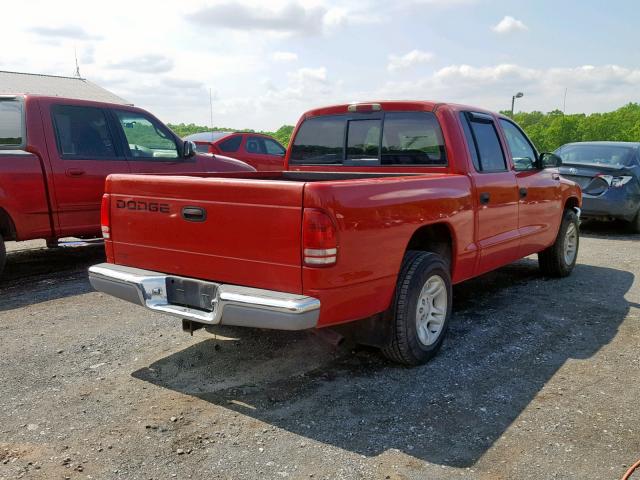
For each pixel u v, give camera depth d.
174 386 3.72
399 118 4.94
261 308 3.17
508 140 5.51
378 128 5.07
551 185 6.11
